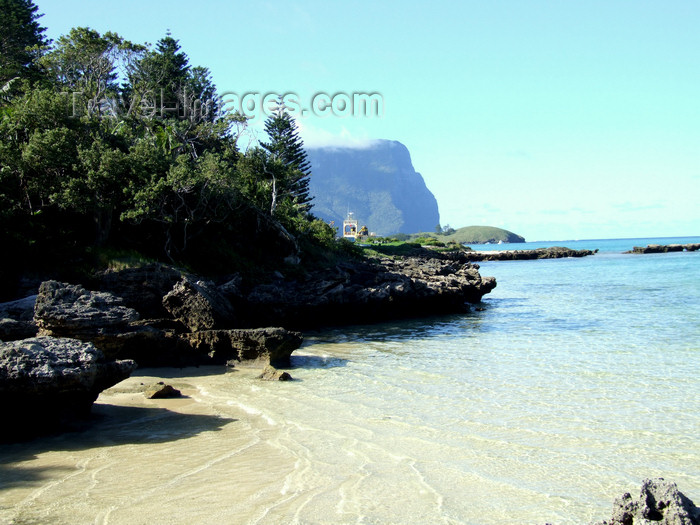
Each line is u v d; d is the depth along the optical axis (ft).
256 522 27.04
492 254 448.65
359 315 127.13
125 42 164.14
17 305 64.64
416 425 44.52
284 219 165.58
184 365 70.95
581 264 347.97
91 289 89.10
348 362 73.61
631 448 38.86
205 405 50.70
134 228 114.83
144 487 31.32
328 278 129.59
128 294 90.89
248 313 101.45
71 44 159.33
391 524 27.17
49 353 40.68
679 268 270.87
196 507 28.66
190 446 38.99
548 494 31.17
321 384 59.82
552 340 89.15
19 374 37.65
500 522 27.66
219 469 34.47
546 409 48.93
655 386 56.59
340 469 34.78
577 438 41.06
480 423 45.01
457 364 70.74
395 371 66.80
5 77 158.92
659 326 99.35
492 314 133.08
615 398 52.31
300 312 116.67
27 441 39.86
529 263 386.93
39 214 98.07
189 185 113.29
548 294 176.35
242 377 63.82
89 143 111.86
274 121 256.11
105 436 41.14
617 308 130.62
